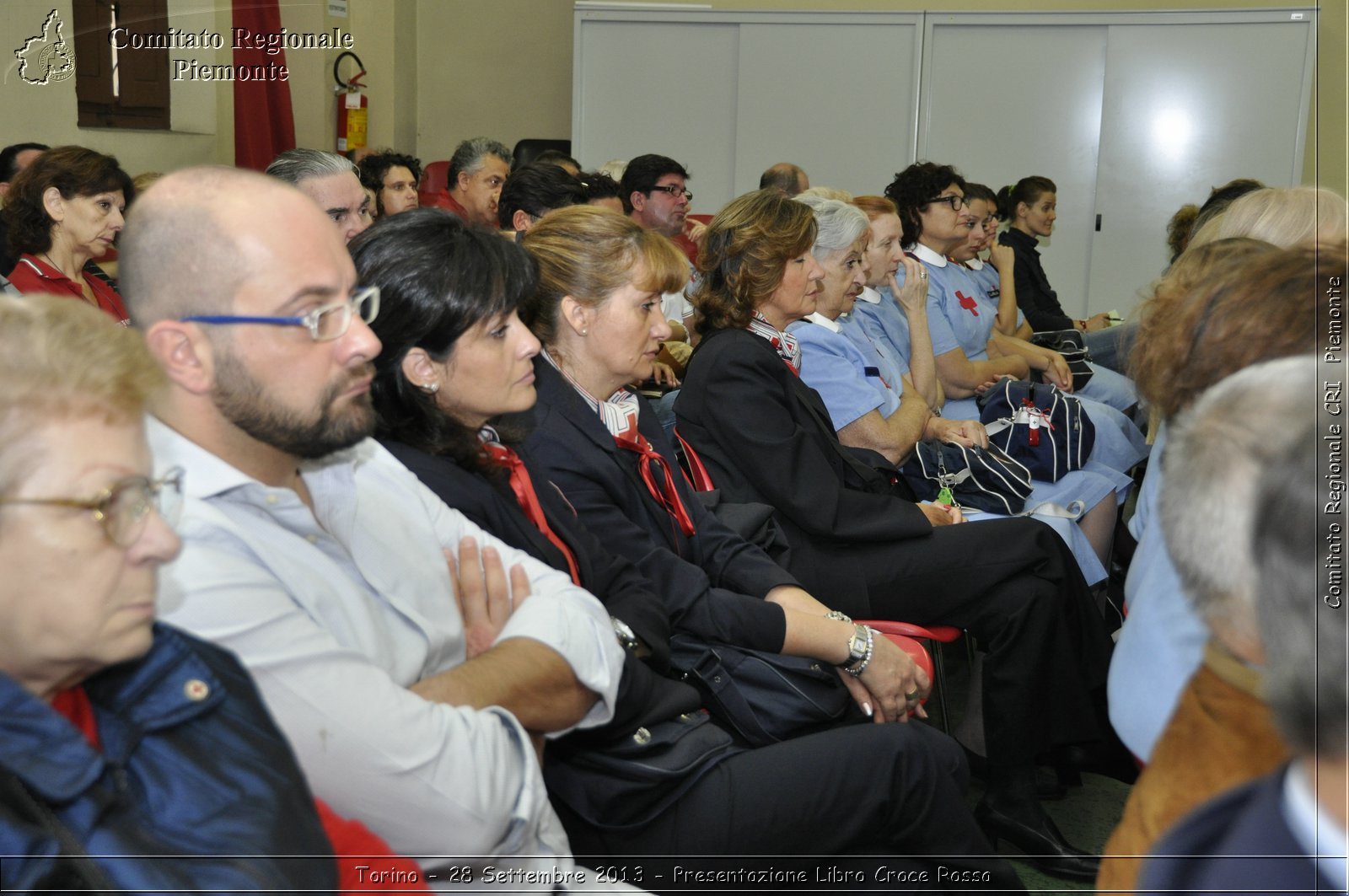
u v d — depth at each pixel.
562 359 1.78
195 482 1.01
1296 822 0.66
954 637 2.06
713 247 2.28
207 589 0.94
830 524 2.04
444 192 5.55
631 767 1.28
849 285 2.64
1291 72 6.04
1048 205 5.11
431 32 7.22
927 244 3.60
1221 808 0.71
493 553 1.31
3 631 0.71
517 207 3.45
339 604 1.08
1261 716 0.70
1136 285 6.48
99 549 0.71
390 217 1.43
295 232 1.00
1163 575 0.92
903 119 6.50
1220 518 0.72
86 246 2.84
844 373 2.58
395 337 1.39
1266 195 1.47
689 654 1.60
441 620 1.24
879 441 2.57
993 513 2.63
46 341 0.70
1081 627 2.05
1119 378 4.20
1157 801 0.75
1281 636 0.65
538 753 1.21
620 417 1.81
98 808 0.70
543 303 1.75
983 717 1.98
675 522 1.83
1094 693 2.06
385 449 1.38
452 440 1.45
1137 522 1.46
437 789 0.99
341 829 0.89
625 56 6.66
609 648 1.25
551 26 7.20
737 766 1.31
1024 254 5.09
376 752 0.97
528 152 6.65
